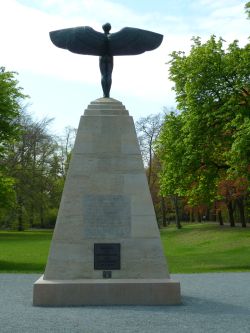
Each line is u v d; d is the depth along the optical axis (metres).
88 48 13.21
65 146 67.25
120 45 13.13
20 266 25.56
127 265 12.06
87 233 12.13
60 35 13.14
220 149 27.50
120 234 12.17
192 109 26.06
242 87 25.47
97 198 12.28
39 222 69.06
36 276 18.70
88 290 11.55
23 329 8.98
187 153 26.36
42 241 45.94
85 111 12.70
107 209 12.25
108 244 12.10
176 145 26.94
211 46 26.00
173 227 60.97
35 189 55.59
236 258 29.59
